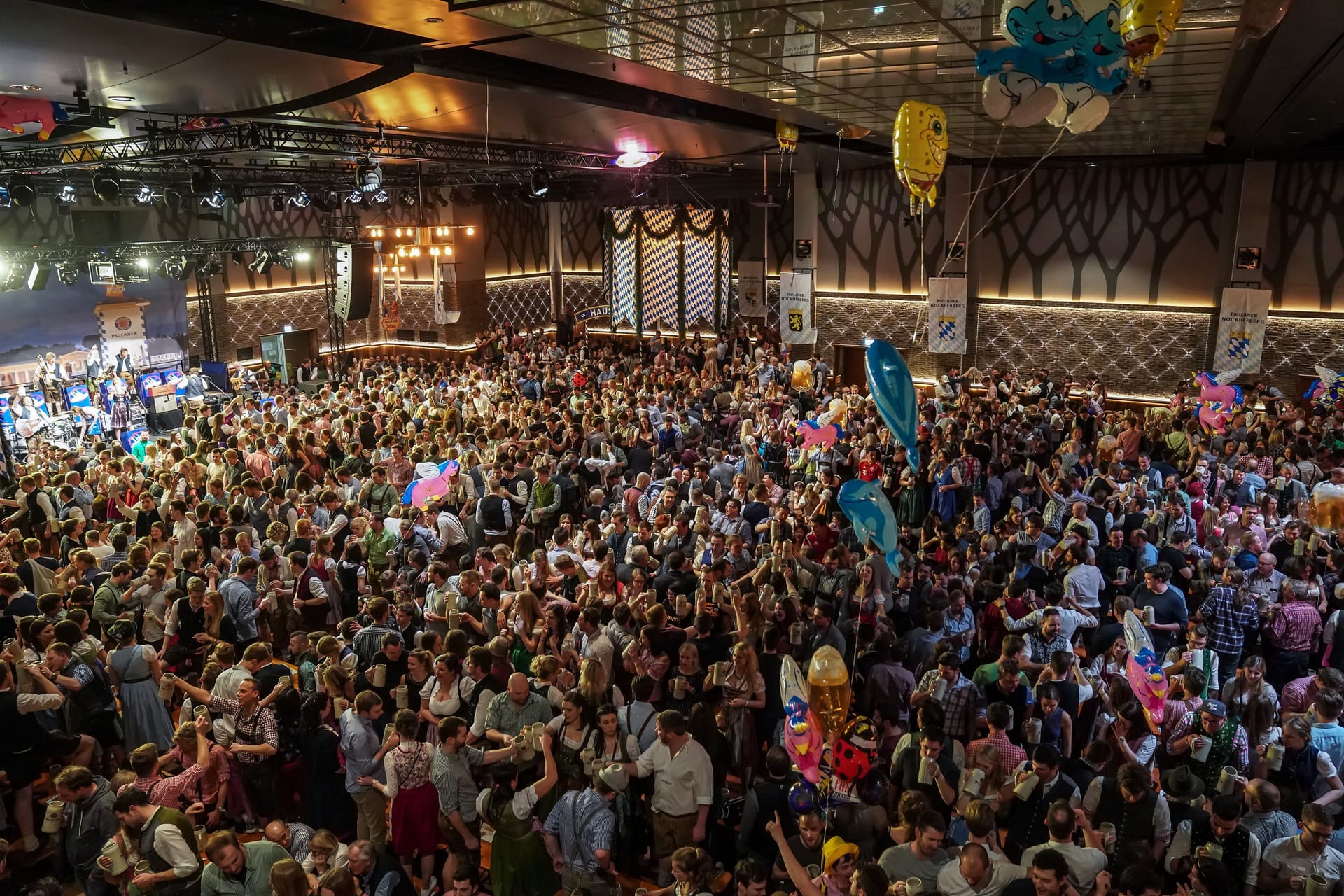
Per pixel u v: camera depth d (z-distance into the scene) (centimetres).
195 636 711
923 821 400
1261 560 721
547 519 1004
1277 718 554
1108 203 1752
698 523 795
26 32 569
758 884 389
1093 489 877
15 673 587
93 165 1212
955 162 1823
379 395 1466
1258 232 1625
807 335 2064
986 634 686
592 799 461
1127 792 439
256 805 579
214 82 748
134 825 448
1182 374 1738
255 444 1172
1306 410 1442
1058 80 438
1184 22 633
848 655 638
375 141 1188
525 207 2436
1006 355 1889
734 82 880
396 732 499
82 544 905
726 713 564
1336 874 411
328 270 1989
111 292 1800
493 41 678
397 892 453
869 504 493
